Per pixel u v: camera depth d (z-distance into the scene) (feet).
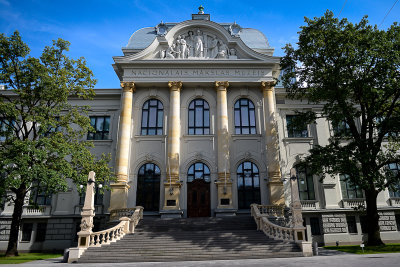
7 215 89.35
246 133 95.55
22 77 70.74
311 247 54.85
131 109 94.68
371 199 69.97
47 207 90.89
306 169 95.86
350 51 67.51
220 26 100.42
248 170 92.17
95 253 55.06
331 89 71.15
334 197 91.45
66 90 72.38
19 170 60.44
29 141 63.05
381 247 63.16
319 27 73.26
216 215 84.28
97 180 71.72
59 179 62.08
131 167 91.20
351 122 73.82
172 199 85.92
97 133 100.07
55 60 73.46
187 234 64.64
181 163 91.35
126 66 96.73
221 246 57.62
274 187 87.15
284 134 99.09
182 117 95.76
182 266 41.34
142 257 53.52
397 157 68.03
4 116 71.82
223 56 98.02
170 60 96.07
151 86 98.07
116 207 84.79
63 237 87.97
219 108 94.22
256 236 63.00
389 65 64.69
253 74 97.35
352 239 88.12
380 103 69.36
